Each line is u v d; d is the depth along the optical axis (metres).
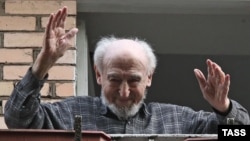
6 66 5.66
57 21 3.80
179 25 6.19
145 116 4.25
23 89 3.76
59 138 3.18
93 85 6.48
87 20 6.05
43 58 3.75
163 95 7.39
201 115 4.21
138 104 4.15
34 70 3.76
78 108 4.22
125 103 4.12
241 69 6.97
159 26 6.21
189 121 4.22
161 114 4.27
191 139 3.24
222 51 6.57
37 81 3.77
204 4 5.86
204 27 6.21
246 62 6.81
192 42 6.45
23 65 5.67
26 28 5.73
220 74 3.80
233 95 7.44
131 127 4.20
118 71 4.09
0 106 5.57
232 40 6.40
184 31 6.28
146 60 4.16
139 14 6.00
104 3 5.82
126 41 4.21
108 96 4.14
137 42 4.22
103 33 6.24
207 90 3.86
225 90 3.82
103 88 4.16
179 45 6.51
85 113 4.21
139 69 4.11
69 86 5.60
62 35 3.79
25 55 5.69
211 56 6.70
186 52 6.60
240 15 6.04
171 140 3.44
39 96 3.83
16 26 5.73
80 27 5.98
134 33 6.30
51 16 3.76
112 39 4.26
